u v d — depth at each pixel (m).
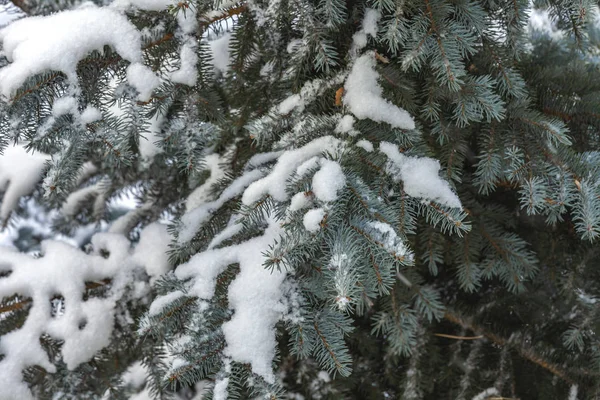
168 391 1.67
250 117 1.67
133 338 1.68
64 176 1.49
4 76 1.46
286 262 1.46
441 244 1.70
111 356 1.67
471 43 1.50
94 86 1.52
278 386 1.46
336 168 1.45
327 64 1.51
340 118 1.53
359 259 1.44
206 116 1.61
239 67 1.62
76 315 1.65
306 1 1.50
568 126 1.67
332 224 1.44
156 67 1.54
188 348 1.47
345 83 1.55
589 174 1.52
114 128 1.51
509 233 1.70
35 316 1.64
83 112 1.50
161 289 1.54
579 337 1.70
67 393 1.64
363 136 1.52
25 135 1.51
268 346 1.48
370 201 1.45
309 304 1.51
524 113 1.58
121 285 1.69
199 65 1.55
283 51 1.61
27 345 1.63
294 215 1.44
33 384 1.64
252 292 1.50
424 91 1.57
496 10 1.57
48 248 1.68
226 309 1.50
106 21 1.50
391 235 1.43
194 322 1.49
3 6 1.69
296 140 1.53
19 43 1.48
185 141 1.56
